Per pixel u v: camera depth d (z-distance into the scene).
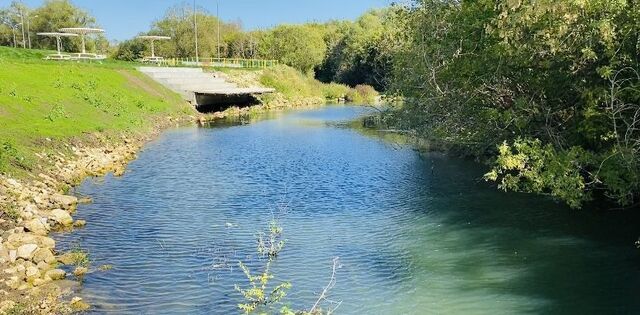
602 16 15.54
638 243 14.84
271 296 11.55
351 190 22.23
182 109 53.69
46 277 12.87
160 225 17.52
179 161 29.17
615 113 14.79
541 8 15.84
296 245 15.73
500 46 18.02
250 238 16.31
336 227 17.38
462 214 18.42
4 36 116.38
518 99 19.08
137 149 32.94
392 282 13.20
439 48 22.30
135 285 12.85
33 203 18.19
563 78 17.55
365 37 88.44
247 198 21.09
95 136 30.78
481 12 20.09
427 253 15.00
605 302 11.95
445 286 12.95
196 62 85.19
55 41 112.88
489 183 22.58
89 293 12.33
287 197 21.22
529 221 17.38
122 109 41.22
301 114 59.09
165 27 96.69
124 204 20.05
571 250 14.84
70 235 16.36
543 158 16.45
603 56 15.51
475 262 14.31
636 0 14.98
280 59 98.62
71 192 21.66
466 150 27.11
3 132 23.89
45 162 22.98
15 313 11.00
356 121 50.81
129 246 15.52
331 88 85.19
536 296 12.34
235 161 29.22
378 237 16.36
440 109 23.98
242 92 61.88
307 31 104.56
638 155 14.98
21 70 39.34
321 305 11.98
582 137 17.66
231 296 12.37
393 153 30.89
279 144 35.62
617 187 15.76
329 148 33.53
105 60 69.62
